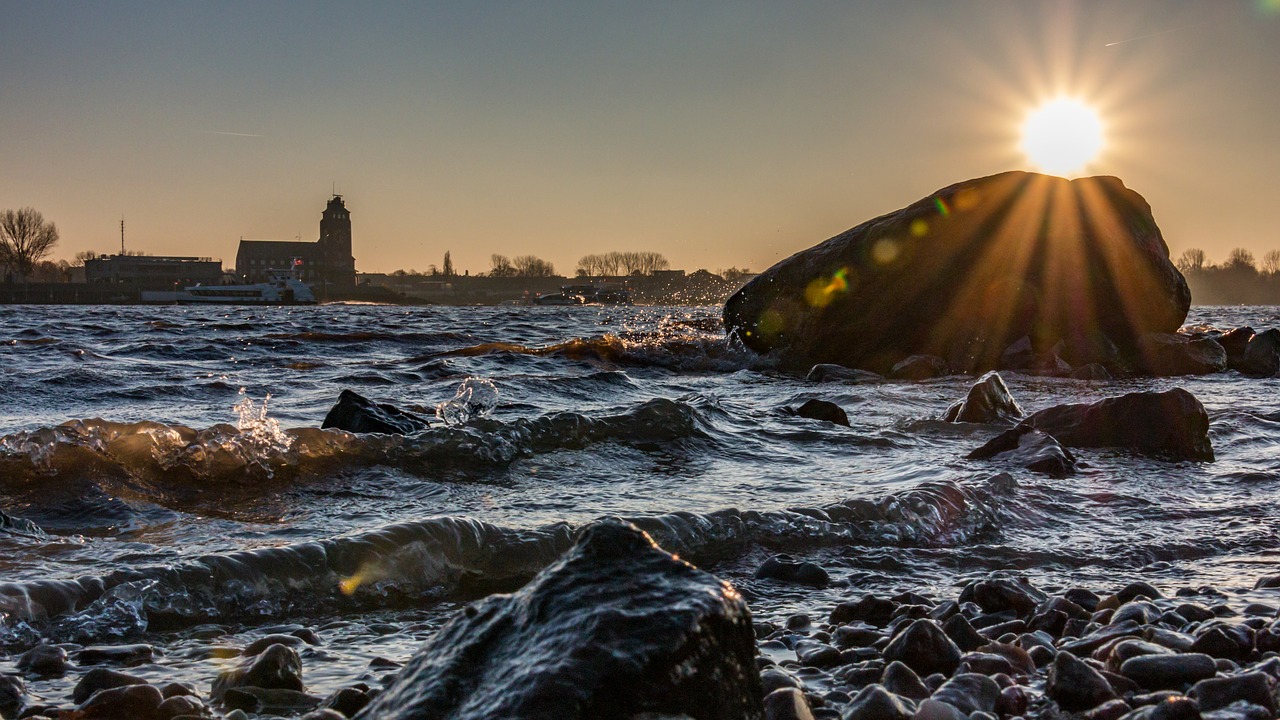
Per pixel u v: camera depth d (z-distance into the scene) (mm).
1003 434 7598
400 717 2002
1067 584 4508
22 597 3744
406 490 6117
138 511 5449
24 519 5129
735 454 7566
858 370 15773
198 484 5980
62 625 3697
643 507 5707
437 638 2254
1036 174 17391
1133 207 17641
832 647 3406
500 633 2184
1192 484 6754
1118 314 16984
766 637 3670
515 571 4602
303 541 4930
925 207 17094
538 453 7094
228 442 6270
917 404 11719
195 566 4098
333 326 34844
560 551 4730
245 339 23266
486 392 11898
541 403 11453
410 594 4320
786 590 4441
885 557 4977
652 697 1981
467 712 1970
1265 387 14406
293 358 18703
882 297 17031
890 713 2656
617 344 19062
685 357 18516
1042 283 16781
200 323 35812
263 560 4207
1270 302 176125
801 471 7012
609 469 6918
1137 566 4871
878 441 8250
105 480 5770
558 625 2113
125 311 66750
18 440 5848
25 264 137000
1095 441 8031
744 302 18359
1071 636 3584
